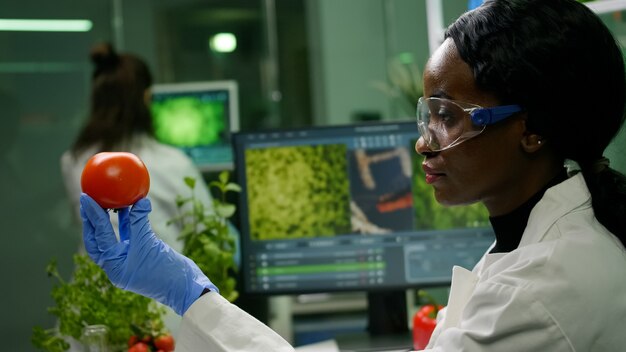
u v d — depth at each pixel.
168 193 2.20
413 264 1.83
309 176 1.85
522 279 0.91
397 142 1.84
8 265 4.18
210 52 5.18
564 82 0.92
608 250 0.94
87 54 4.57
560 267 0.91
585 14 0.94
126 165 1.05
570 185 0.99
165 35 5.06
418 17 4.96
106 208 1.07
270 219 1.85
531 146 0.95
